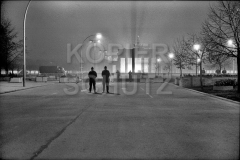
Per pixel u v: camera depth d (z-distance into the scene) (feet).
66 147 19.19
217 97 54.85
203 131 24.45
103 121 29.32
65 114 34.12
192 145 19.77
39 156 17.20
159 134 23.22
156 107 40.91
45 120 29.89
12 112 35.78
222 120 30.09
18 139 21.47
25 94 63.67
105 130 24.76
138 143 20.29
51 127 26.05
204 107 40.96
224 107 40.96
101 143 20.26
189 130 24.86
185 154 17.63
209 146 19.51
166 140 21.20
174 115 33.53
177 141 20.90
